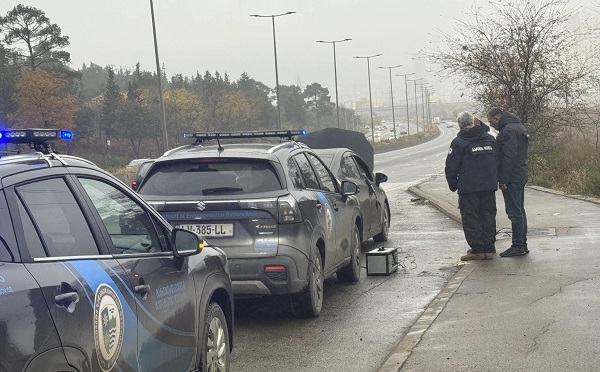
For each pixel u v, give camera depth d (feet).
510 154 63.93
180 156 48.26
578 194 112.06
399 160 329.52
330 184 57.41
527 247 68.28
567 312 44.52
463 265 63.41
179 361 28.96
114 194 27.63
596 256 61.98
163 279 28.04
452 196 126.41
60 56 437.99
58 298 21.54
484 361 36.47
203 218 46.11
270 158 47.78
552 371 34.55
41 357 20.44
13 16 429.38
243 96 585.63
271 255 45.73
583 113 149.79
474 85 156.04
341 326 47.34
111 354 23.91
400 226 96.63
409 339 41.34
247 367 39.27
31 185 23.20
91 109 521.65
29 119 405.80
